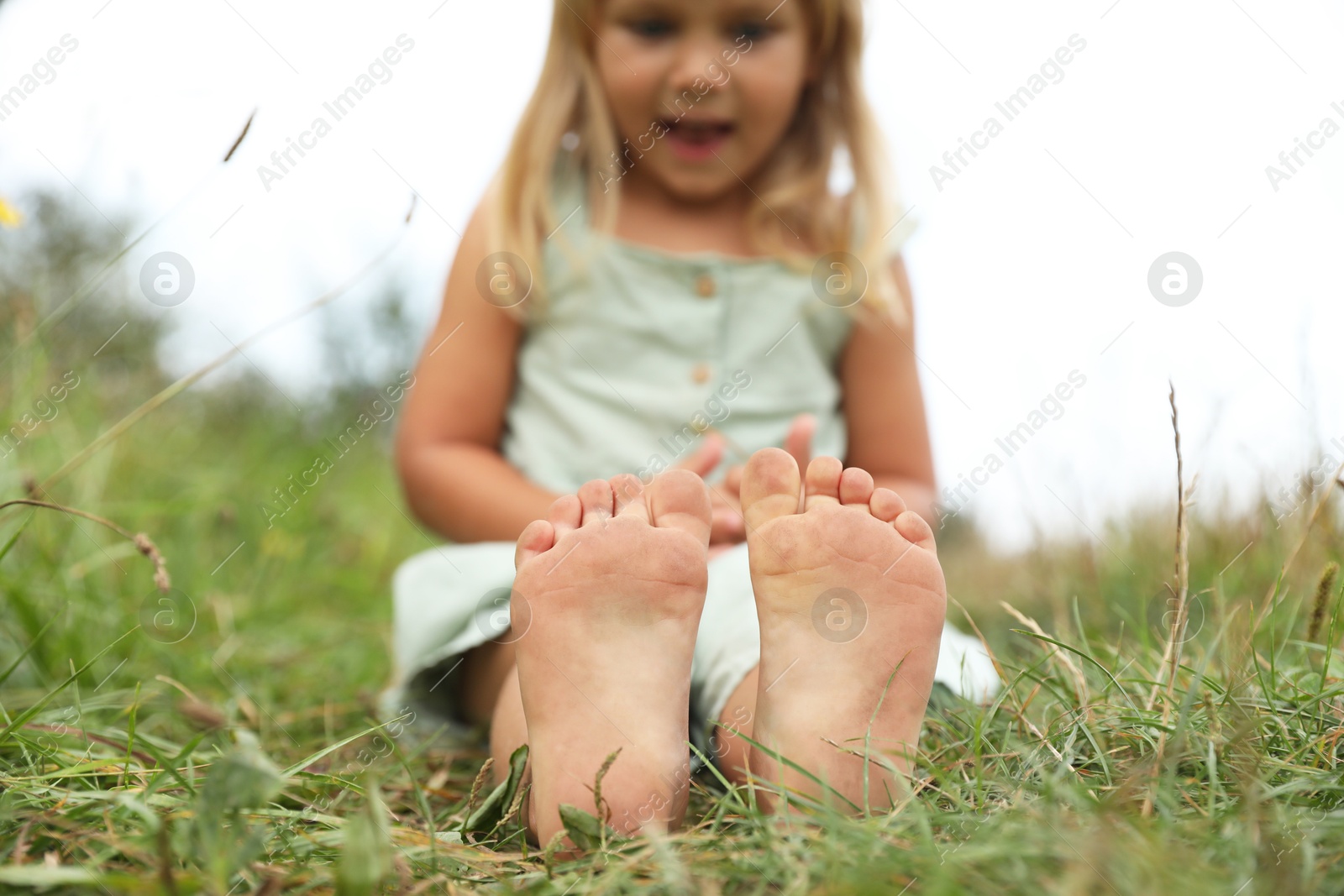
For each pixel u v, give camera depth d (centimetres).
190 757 87
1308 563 105
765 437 113
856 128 117
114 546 122
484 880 77
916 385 117
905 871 73
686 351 114
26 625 104
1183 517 88
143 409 102
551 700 83
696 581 84
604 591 83
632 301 114
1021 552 137
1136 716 84
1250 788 75
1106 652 97
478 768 95
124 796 77
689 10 109
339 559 176
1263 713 84
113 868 76
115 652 110
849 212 118
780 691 84
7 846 77
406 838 80
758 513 86
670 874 73
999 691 91
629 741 82
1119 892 71
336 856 78
